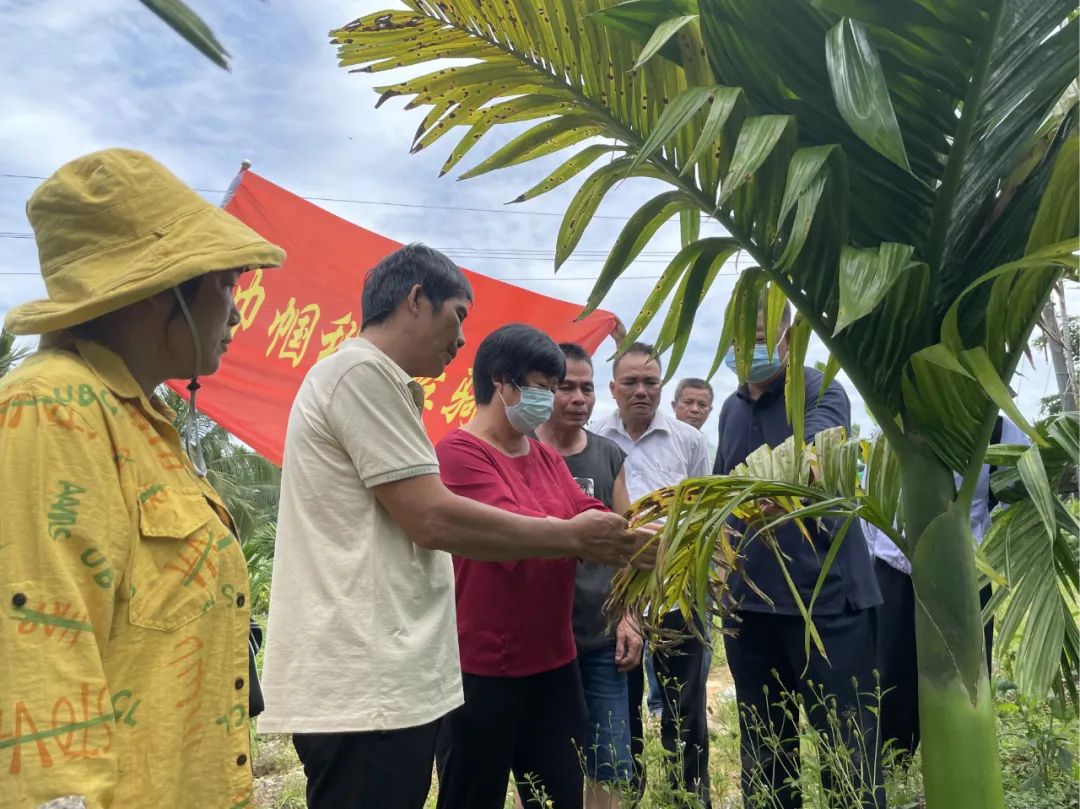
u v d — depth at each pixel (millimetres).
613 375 3773
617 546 2021
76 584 995
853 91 1356
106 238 1169
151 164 1212
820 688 2410
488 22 1715
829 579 2580
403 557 1863
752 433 2939
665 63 1741
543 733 2402
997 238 1666
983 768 1553
